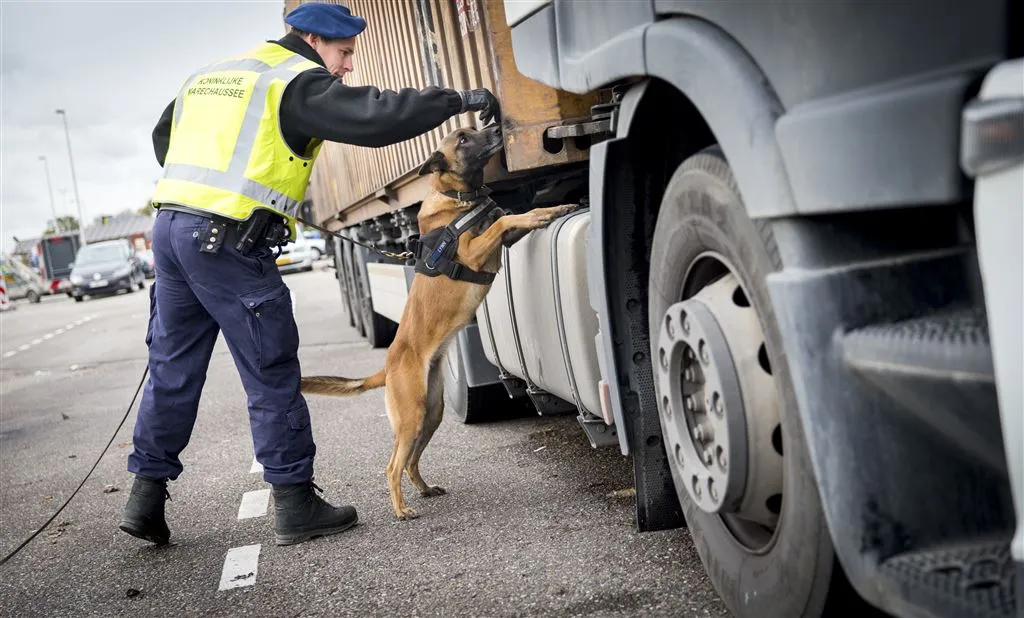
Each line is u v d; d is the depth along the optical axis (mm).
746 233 2207
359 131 4129
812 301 1843
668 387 2691
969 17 1478
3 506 5883
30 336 21719
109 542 4812
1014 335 1352
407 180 6914
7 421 9578
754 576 2494
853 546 1800
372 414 7473
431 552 3975
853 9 1694
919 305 1783
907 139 1572
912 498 1745
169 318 4488
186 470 6285
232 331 4305
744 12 2037
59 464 7062
